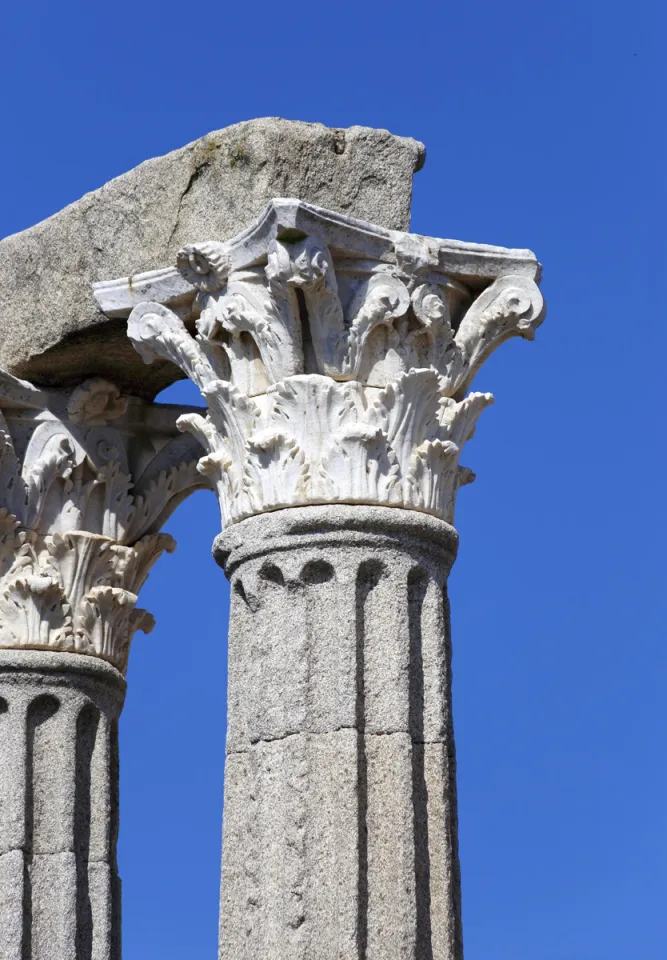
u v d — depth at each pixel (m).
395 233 15.95
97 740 19.03
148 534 19.52
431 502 15.76
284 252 15.45
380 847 14.90
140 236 17.42
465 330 16.28
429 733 15.27
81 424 19.20
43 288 18.52
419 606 15.54
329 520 15.36
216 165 16.66
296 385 15.65
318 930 14.70
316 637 15.25
